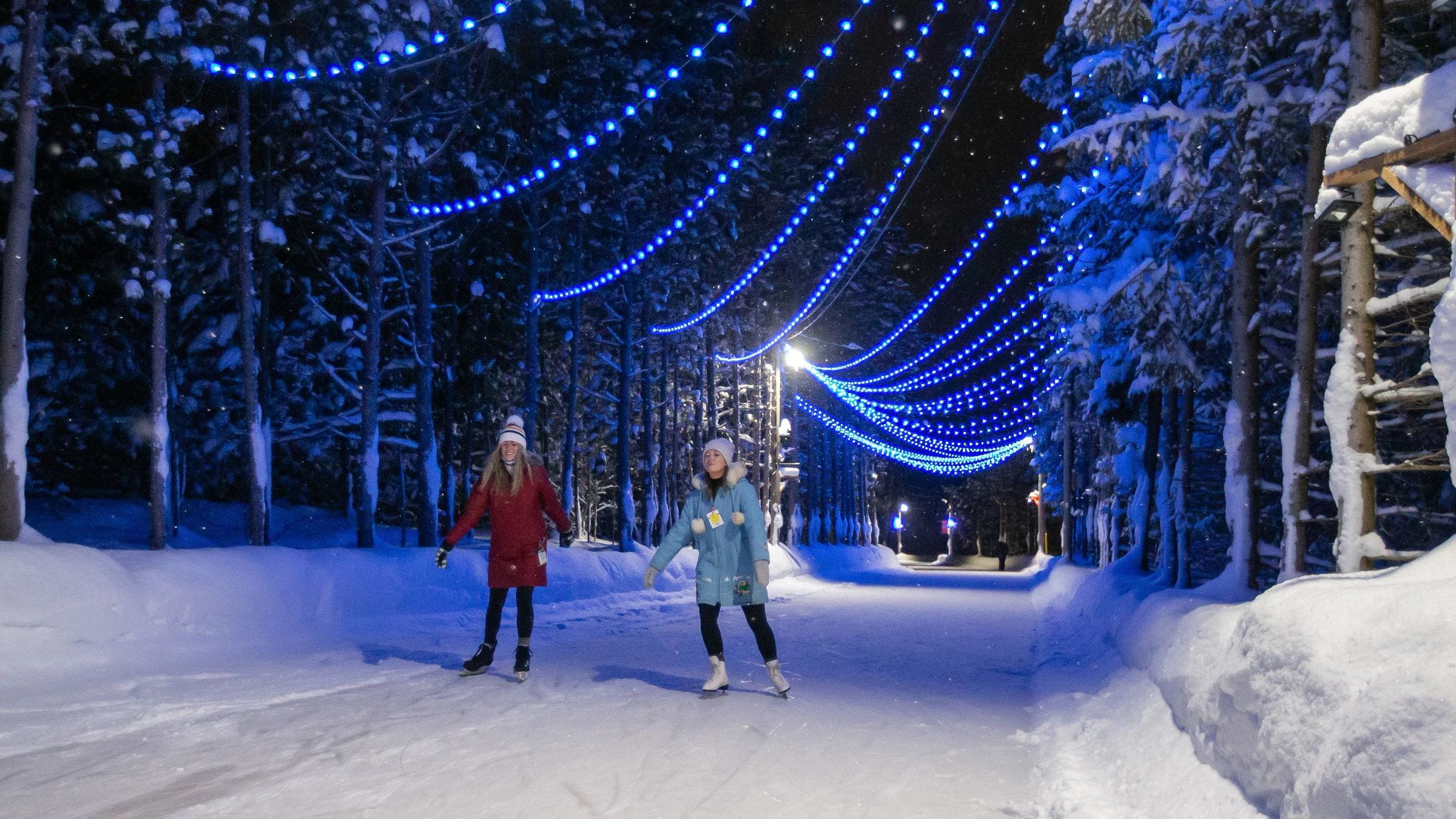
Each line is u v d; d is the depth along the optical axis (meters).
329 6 12.93
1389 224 7.48
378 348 14.39
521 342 20.92
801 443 45.28
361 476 13.91
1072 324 16.58
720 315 28.81
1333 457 7.46
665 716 6.51
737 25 21.38
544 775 4.98
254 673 8.04
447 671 8.42
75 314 15.53
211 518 17.97
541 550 8.18
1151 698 5.62
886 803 4.59
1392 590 3.47
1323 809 2.93
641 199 20.78
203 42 11.80
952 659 10.34
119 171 12.20
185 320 16.83
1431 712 2.63
